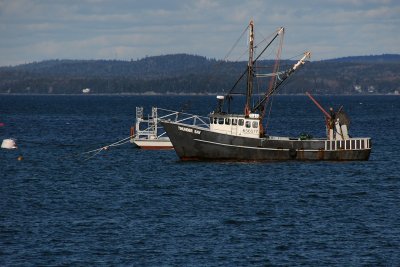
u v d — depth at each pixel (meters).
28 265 131.62
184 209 174.12
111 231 152.62
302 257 136.62
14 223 159.12
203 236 149.25
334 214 169.75
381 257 136.88
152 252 138.62
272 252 139.25
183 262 133.50
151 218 164.38
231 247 141.88
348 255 137.88
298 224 159.50
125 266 131.38
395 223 160.88
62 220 162.25
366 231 153.62
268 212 171.12
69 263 132.75
